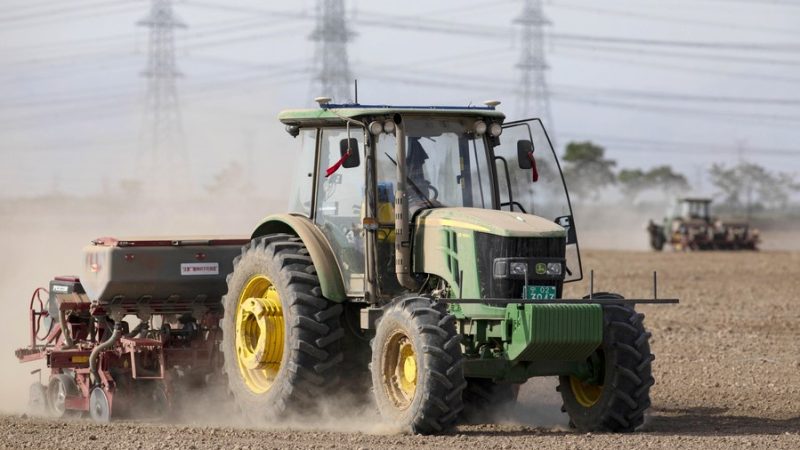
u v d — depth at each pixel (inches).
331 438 1444.4
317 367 1595.7
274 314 1676.9
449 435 1454.2
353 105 1663.4
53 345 1921.8
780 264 5871.1
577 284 4333.2
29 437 1462.8
